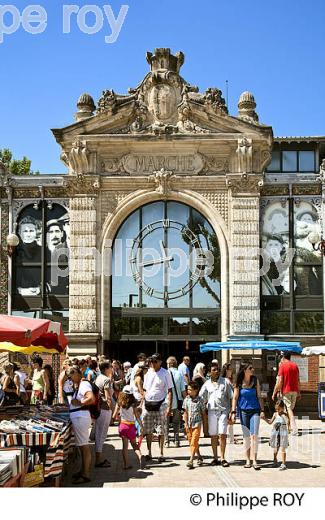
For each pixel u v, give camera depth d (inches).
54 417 569.3
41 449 490.6
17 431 489.1
